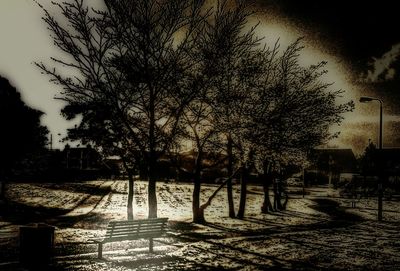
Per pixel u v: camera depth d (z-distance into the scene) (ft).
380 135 93.97
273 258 43.19
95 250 43.86
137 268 36.17
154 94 63.10
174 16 64.34
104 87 63.00
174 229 64.54
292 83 74.90
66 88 62.28
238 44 69.36
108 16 61.82
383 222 87.51
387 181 231.50
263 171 105.70
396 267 40.42
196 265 38.45
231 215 90.94
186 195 171.94
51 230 35.70
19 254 37.35
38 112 157.69
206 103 71.82
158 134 64.80
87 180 253.44
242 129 70.28
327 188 248.73
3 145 144.05
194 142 81.05
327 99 73.26
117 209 103.81
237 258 42.57
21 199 121.49
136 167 69.92
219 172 268.00
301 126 73.05
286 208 122.83
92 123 75.31
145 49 61.98
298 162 104.88
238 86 72.28
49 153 245.86
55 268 34.58
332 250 49.67
